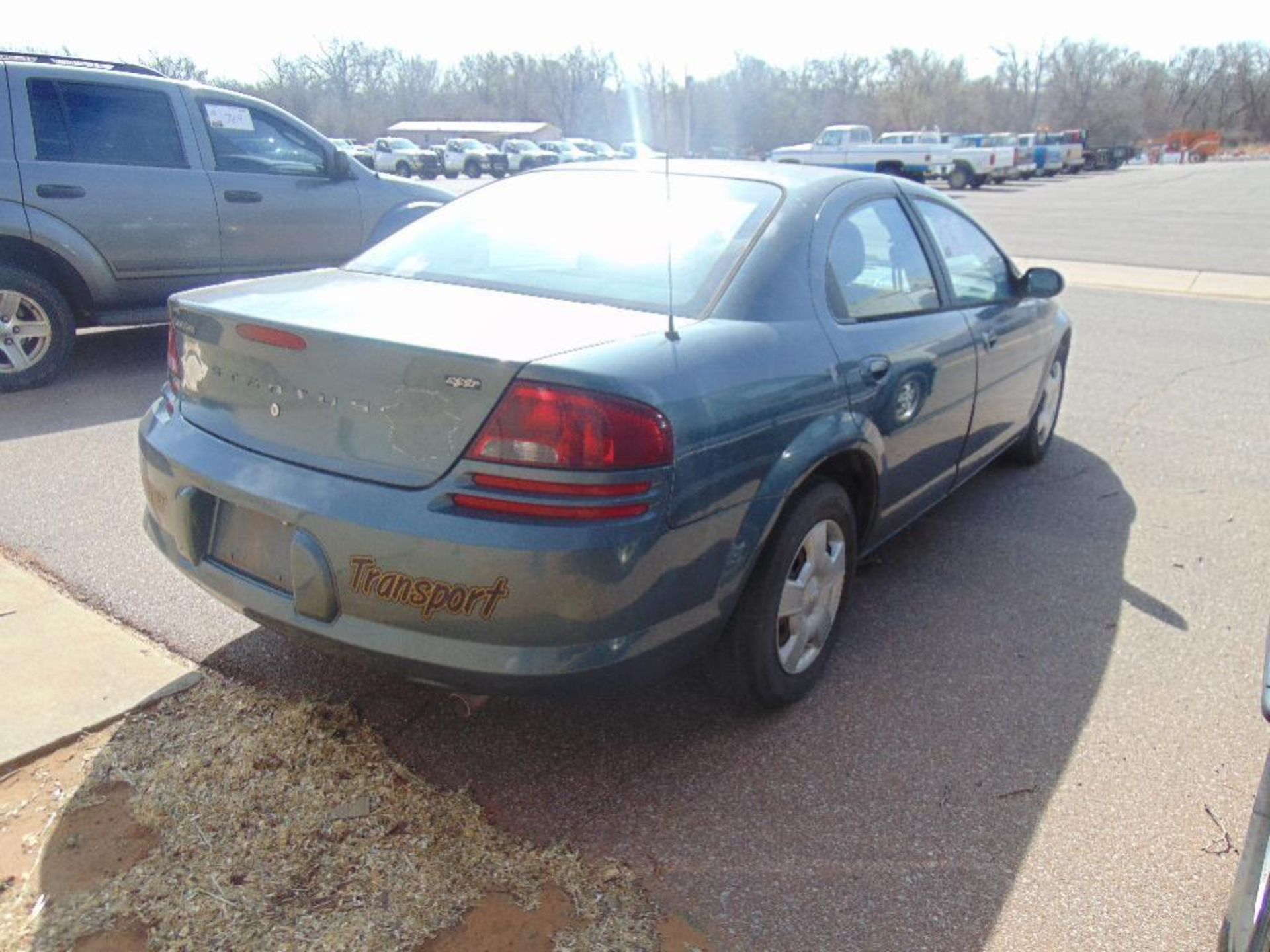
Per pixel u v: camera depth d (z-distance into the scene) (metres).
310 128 7.42
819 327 3.04
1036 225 21.23
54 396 6.19
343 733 2.86
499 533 2.24
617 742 2.91
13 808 2.48
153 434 2.91
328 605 2.44
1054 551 4.39
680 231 3.13
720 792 2.71
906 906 2.33
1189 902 2.38
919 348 3.52
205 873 2.30
